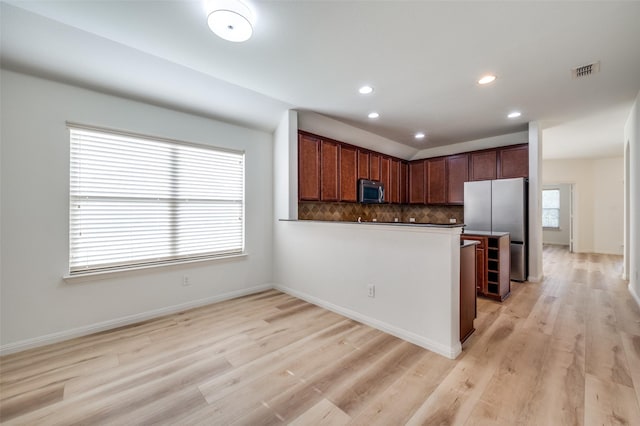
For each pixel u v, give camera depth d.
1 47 2.02
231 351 2.21
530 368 1.96
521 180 4.15
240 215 3.62
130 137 2.75
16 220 2.20
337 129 4.22
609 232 6.88
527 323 2.73
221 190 3.44
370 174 5.02
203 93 2.92
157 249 2.95
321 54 2.28
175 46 2.18
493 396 1.68
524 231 4.22
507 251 3.63
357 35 2.02
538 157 4.06
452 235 2.12
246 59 2.36
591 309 3.10
